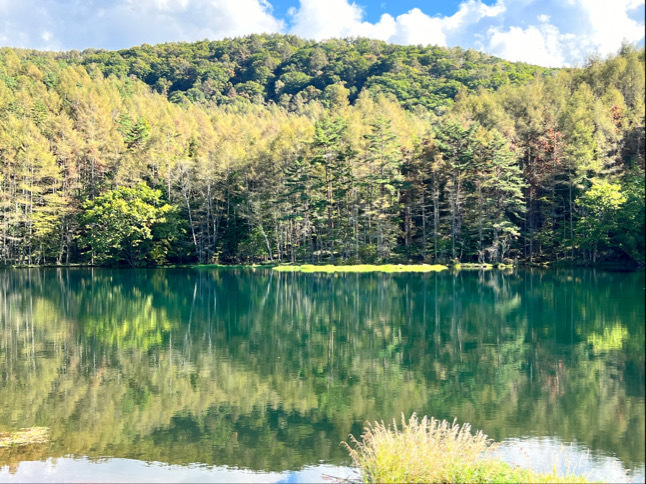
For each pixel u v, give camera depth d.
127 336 30.47
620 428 15.26
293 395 19.52
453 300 42.66
